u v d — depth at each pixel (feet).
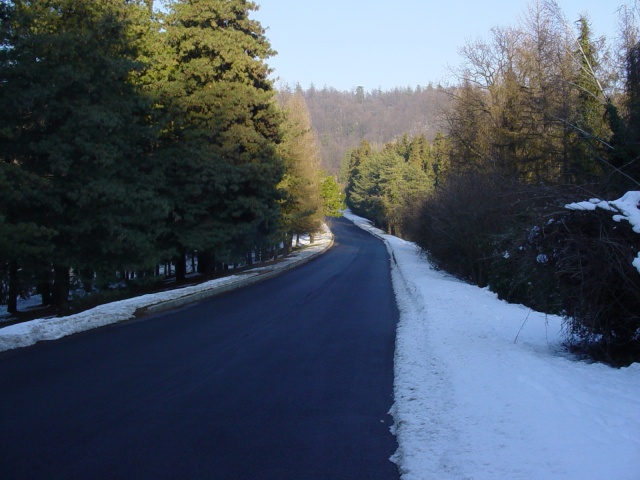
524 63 102.37
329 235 282.36
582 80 79.61
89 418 22.22
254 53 103.60
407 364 31.01
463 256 89.51
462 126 120.67
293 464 17.83
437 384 26.30
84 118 65.26
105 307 52.13
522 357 30.01
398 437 19.98
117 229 70.33
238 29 103.45
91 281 74.59
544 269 30.68
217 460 18.11
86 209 69.26
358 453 18.76
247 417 22.52
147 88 87.45
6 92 62.95
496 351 32.07
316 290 76.69
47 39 63.00
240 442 19.74
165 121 80.38
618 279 27.96
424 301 57.31
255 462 17.97
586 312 29.25
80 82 65.67
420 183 285.64
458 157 121.49
